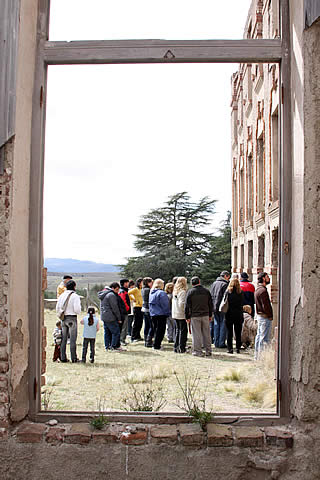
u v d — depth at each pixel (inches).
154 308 451.2
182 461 132.5
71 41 149.7
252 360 385.4
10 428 135.5
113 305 444.5
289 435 134.0
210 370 341.1
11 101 135.0
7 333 133.0
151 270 1845.5
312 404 132.1
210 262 1855.3
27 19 144.3
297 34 139.5
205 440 133.2
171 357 405.7
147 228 1951.3
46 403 196.9
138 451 133.0
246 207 701.3
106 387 280.8
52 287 1433.3
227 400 250.4
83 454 133.3
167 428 137.4
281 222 145.2
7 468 133.0
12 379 134.9
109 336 457.1
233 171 891.4
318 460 130.7
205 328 411.2
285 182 145.3
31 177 147.7
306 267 132.5
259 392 253.8
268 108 499.8
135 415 141.7
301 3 136.6
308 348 132.0
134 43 147.9
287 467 131.9
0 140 134.1
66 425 139.5
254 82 604.1
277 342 146.7
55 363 377.1
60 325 388.5
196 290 409.7
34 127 148.6
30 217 147.0
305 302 132.5
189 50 147.2
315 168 132.7
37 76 149.6
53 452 133.3
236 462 132.1
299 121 137.2
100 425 137.4
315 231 132.3
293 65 143.7
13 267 135.2
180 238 1920.5
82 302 1043.9
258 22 518.0
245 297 462.6
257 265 579.2
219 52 147.0
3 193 134.5
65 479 132.4
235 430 136.6
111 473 132.4
